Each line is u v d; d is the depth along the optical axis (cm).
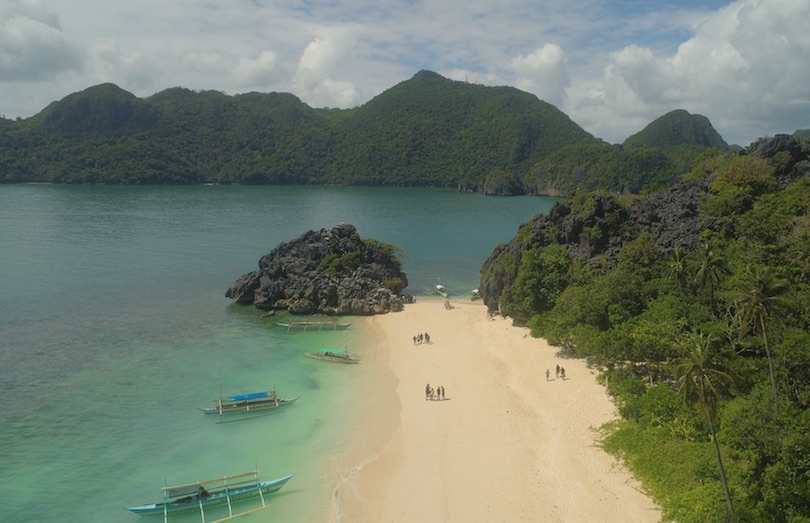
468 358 8750
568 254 11294
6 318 10450
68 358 8606
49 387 7538
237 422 6669
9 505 5022
